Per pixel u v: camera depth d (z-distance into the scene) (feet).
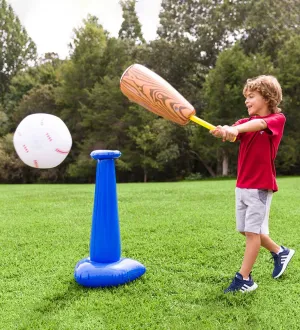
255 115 7.32
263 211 6.96
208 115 60.03
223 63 59.98
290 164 59.77
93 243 7.72
